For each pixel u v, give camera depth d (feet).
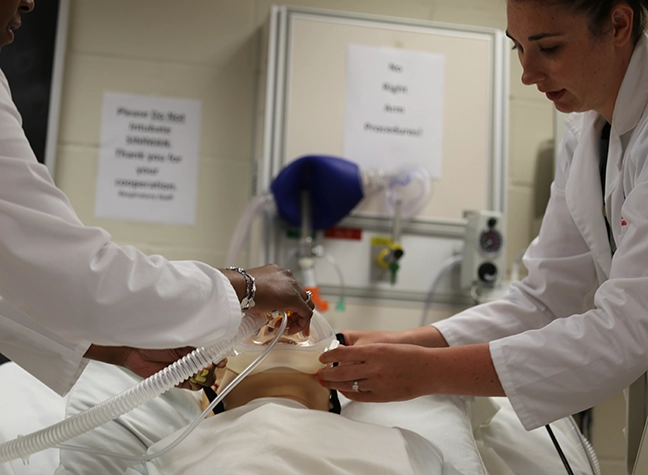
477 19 9.07
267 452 3.22
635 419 4.34
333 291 8.00
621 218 4.45
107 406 3.57
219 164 8.30
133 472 3.60
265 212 7.89
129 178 8.11
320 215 7.79
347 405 5.03
